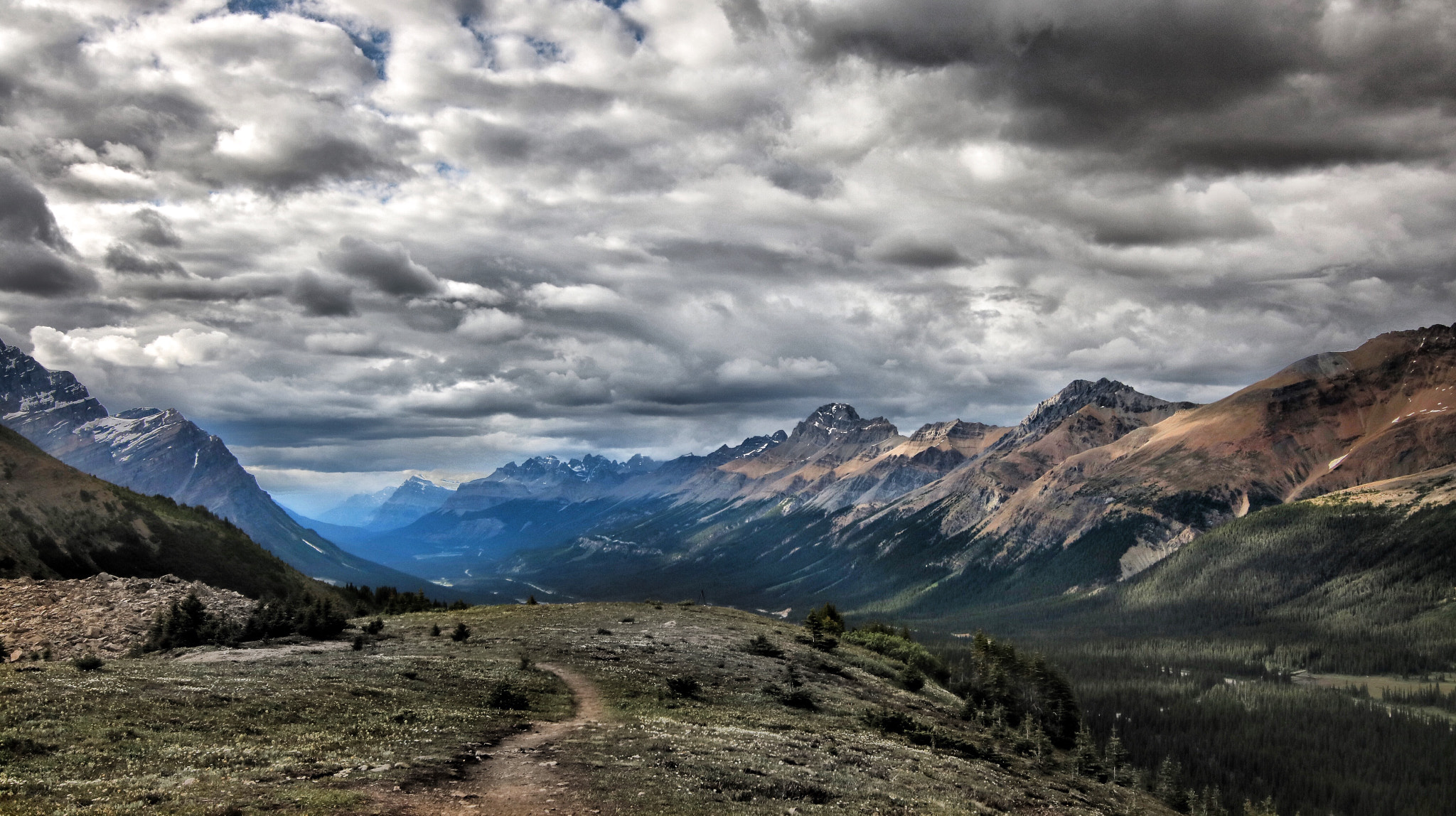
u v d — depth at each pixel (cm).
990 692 13350
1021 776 7069
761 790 4156
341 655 7306
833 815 3925
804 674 9331
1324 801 18188
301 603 9919
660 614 13038
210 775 3397
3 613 8500
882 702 9131
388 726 4619
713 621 12769
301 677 5809
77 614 8638
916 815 4262
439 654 7950
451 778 3759
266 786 3300
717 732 5503
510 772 3966
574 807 3481
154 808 2928
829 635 13238
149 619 8756
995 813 4875
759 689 7906
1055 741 13025
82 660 5650
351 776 3572
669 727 5472
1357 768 19988
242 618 9538
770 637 11869
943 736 7588
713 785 4081
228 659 6806
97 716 4088
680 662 8562
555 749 4472
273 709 4709
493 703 5678
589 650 8744
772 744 5353
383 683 5938
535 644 8969
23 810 2773
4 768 3222
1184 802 12862
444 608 15800
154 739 3866
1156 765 19512
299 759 3769
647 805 3606
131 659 6950
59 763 3372
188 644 7756
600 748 4553
